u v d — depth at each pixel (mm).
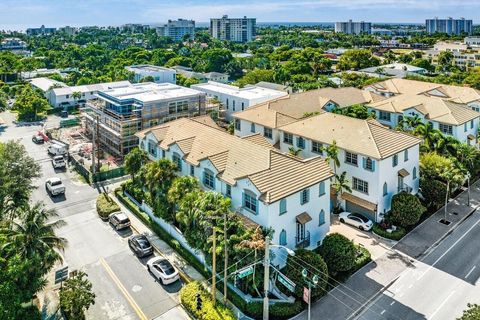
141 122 69250
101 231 45688
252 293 34000
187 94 76188
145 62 187750
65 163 66500
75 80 147875
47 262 31750
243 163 41750
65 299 30516
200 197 37875
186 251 40562
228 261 34406
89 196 55156
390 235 43469
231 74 180250
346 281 36594
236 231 35219
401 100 73562
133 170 52125
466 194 53750
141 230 45875
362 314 32562
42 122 98000
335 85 118125
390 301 33969
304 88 111500
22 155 49875
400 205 44812
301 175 39500
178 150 48844
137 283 36594
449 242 42656
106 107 74938
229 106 85438
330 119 54625
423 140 52781
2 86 129000
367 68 155625
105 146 73875
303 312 32844
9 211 42750
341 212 48625
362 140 47688
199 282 36312
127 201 51531
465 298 34094
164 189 44062
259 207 36688
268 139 60719
